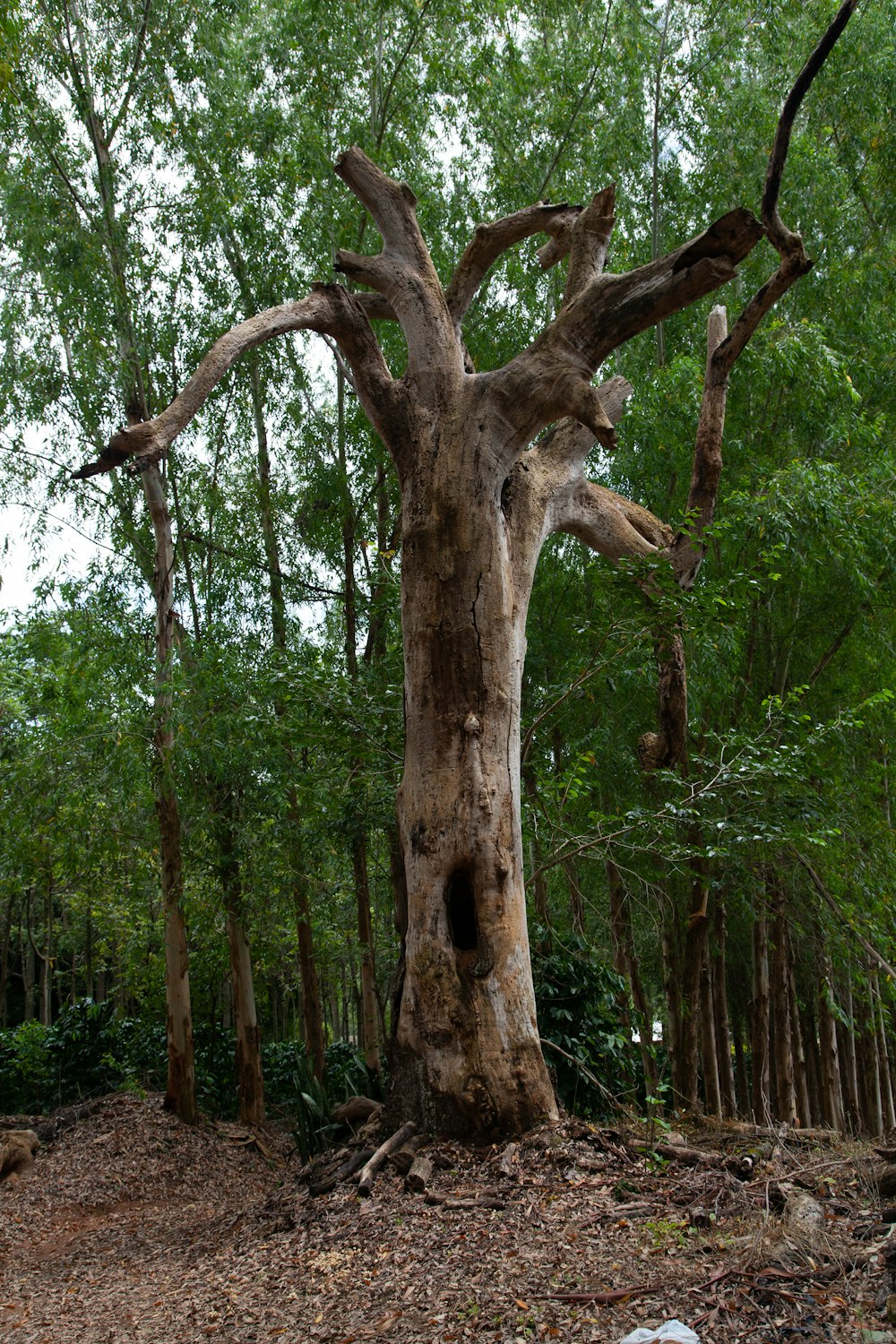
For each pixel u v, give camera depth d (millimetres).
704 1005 12125
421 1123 6289
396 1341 3838
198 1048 16547
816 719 12102
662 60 13312
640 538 8586
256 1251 5578
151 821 14086
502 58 13195
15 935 25969
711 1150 6258
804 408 11164
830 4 12695
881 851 10219
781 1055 13156
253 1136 12852
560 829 8969
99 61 12703
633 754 12094
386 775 10492
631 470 12133
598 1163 5512
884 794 12172
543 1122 6137
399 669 11055
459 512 6949
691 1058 9859
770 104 12609
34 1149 11586
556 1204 5020
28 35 11750
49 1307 6016
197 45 12914
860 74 12734
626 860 10844
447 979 6461
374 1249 4934
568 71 13133
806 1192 4773
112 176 12883
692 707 11070
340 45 13445
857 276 11836
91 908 18938
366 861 15703
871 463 11141
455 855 6637
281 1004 26297
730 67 13383
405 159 13547
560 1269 4211
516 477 7625
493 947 6500
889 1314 3365
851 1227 4250
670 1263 4094
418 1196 5457
